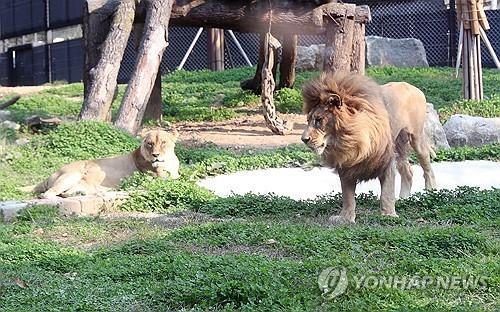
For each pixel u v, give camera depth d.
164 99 22.95
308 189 12.50
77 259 8.18
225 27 18.33
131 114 15.80
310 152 15.16
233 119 20.69
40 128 17.69
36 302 6.61
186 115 20.94
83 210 11.09
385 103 9.74
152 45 16.27
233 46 28.70
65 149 14.63
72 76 31.25
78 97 25.03
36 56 32.97
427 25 27.09
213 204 10.91
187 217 10.58
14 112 19.33
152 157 12.25
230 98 22.47
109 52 16.25
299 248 8.07
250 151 16.08
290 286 6.54
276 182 13.08
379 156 9.42
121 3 16.62
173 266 7.34
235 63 28.77
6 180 12.98
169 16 16.73
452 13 26.64
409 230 8.67
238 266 7.05
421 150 11.12
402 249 7.85
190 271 7.13
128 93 15.91
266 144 17.27
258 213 10.55
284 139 17.86
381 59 26.22
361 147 9.13
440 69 25.61
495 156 15.06
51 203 10.99
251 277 6.67
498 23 25.92
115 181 12.27
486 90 21.97
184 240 8.83
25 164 14.03
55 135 14.98
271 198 11.02
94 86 15.99
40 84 32.84
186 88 24.47
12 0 34.28
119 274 7.41
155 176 12.30
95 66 16.48
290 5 17.94
